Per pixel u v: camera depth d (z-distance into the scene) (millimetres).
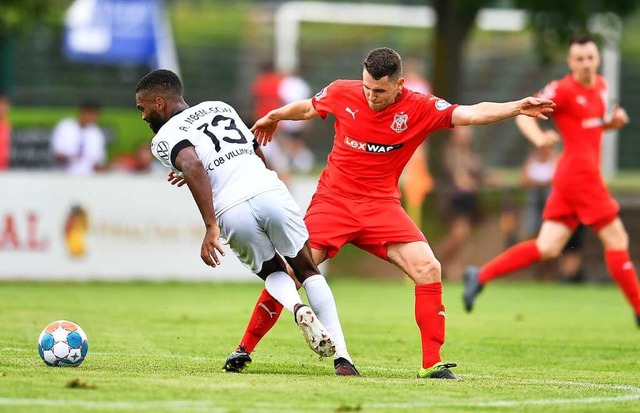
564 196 41500
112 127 78750
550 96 40531
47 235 58281
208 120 26047
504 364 30750
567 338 37906
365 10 119562
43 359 25844
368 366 29156
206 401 20938
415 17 119938
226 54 113000
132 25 88688
